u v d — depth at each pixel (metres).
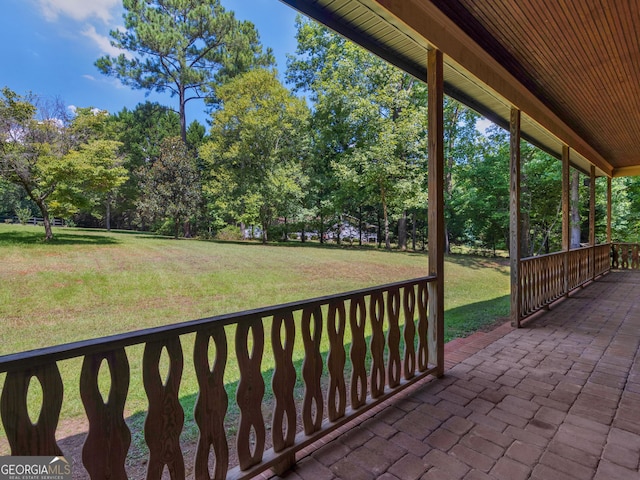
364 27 2.32
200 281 7.45
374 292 2.14
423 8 2.38
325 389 2.69
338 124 15.44
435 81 2.58
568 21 2.62
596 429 1.93
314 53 16.88
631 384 2.51
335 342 1.88
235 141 16.00
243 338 1.44
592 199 7.18
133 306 5.70
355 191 14.92
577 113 4.72
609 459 1.66
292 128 15.95
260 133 15.32
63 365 3.55
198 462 1.31
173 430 1.22
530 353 3.17
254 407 1.49
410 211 16.56
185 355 3.78
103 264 8.32
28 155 9.50
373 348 2.14
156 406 1.17
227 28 16.56
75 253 9.38
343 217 19.11
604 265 8.34
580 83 3.75
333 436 1.88
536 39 2.86
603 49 3.02
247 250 12.66
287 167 15.41
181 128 18.59
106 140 11.61
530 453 1.71
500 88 3.40
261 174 15.70
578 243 10.74
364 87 13.83
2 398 0.87
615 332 3.78
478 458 1.68
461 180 14.16
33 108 9.39
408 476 1.55
